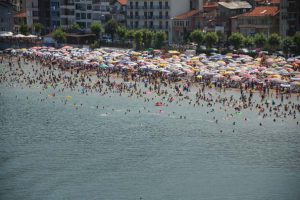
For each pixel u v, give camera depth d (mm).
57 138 145875
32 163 127000
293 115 168875
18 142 142250
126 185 115438
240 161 128375
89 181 117312
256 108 177875
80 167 124625
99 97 197875
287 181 117625
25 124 160125
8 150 135875
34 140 144000
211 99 190750
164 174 121062
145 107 181250
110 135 148500
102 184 116000
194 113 172375
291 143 141000
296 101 187375
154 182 117062
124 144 140625
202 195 111250
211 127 156000
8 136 147375
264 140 143625
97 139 145000
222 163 127250
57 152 134375
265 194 111688
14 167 124625
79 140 144125
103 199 109500
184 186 115125
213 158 130375
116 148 137375
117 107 181500
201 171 122625
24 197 110438
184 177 119438
